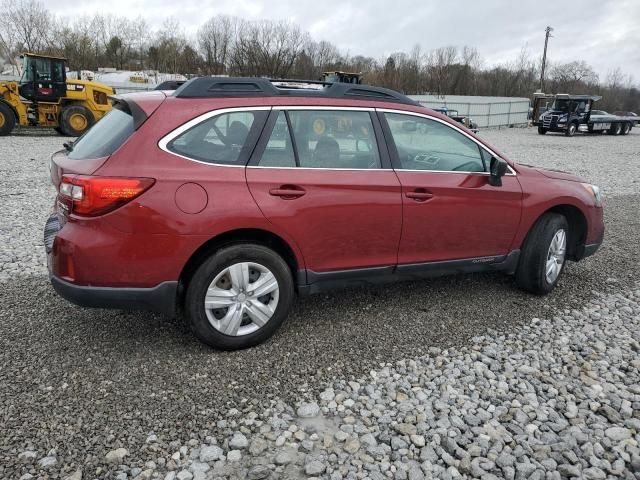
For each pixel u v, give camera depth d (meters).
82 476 2.43
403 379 3.35
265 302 3.63
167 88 3.95
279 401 3.06
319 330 3.96
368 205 3.76
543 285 4.68
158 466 2.53
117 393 3.05
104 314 4.07
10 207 7.62
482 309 4.46
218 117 3.40
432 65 66.38
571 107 31.30
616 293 4.98
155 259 3.19
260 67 53.28
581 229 4.98
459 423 2.93
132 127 3.25
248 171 3.41
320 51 59.94
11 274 4.91
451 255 4.25
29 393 3.02
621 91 83.00
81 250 3.10
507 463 2.63
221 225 3.29
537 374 3.47
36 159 12.66
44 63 18.08
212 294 3.41
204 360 3.45
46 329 3.80
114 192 3.07
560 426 2.93
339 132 3.77
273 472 2.52
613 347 3.88
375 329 4.02
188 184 3.22
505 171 4.26
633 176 13.47
